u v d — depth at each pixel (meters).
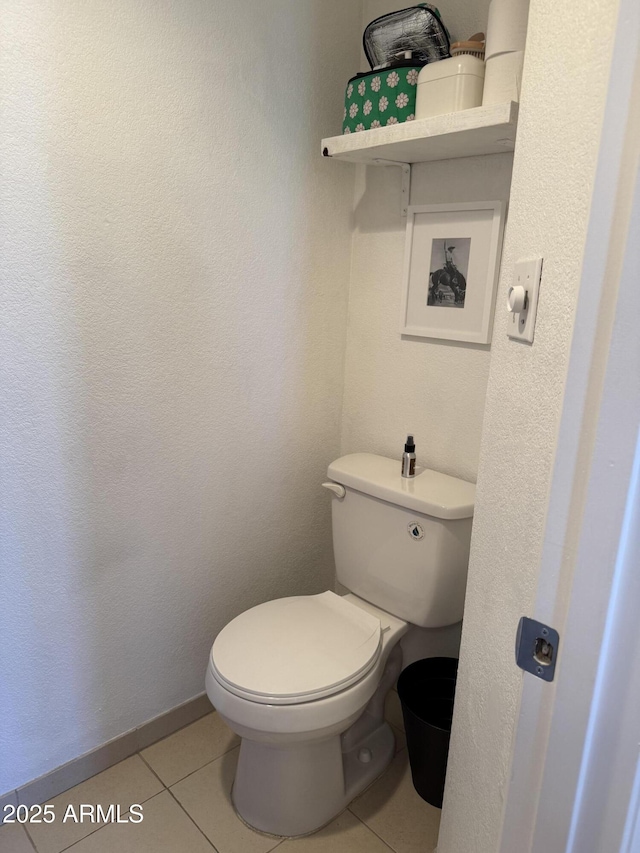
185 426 1.58
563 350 0.63
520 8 1.19
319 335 1.84
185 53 1.38
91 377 1.39
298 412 1.84
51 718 1.51
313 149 1.68
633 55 0.46
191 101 1.41
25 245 1.24
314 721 1.30
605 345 0.50
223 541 1.75
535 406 0.71
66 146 1.25
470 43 1.31
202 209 1.49
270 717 1.29
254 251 1.62
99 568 1.51
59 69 1.21
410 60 1.42
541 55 0.76
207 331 1.57
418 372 1.73
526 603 0.70
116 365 1.42
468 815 0.94
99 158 1.30
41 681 1.47
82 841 1.43
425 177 1.62
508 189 1.46
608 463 0.50
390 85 1.43
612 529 0.51
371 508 1.64
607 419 0.50
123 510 1.51
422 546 1.53
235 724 1.33
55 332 1.31
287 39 1.56
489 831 0.81
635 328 0.48
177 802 1.54
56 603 1.45
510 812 0.66
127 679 1.63
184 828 1.47
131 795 1.56
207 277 1.54
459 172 1.54
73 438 1.39
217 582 1.76
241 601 1.84
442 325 1.64
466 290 1.56
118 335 1.41
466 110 1.24
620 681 0.53
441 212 1.58
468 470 1.65
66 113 1.24
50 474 1.37
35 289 1.27
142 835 1.45
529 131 0.80
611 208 0.48
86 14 1.22
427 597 1.55
